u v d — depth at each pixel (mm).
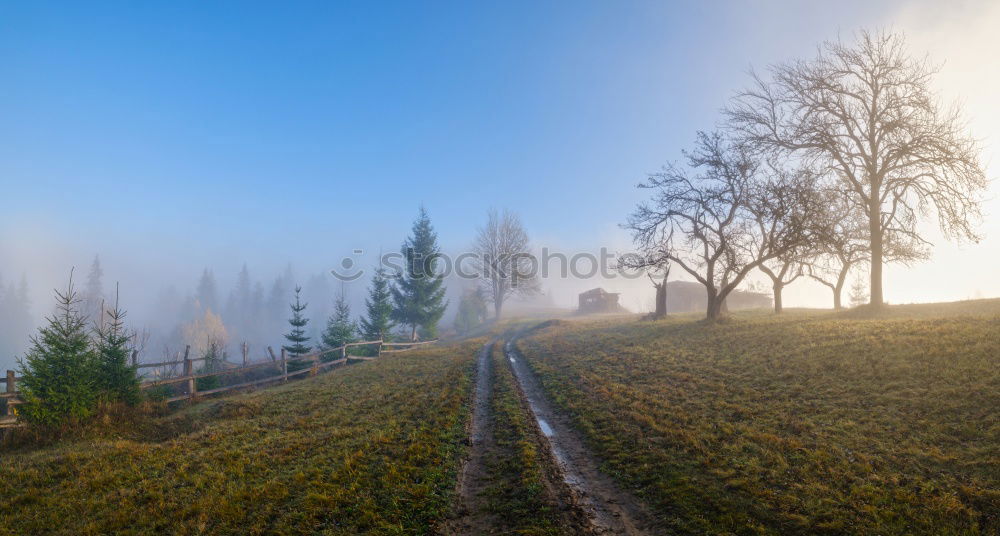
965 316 20484
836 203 35750
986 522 6797
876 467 8781
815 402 12758
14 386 13625
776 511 7570
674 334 28047
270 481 9625
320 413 15688
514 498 8641
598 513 7980
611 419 13211
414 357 30094
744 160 31609
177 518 8242
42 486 9898
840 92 29047
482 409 15633
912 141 26969
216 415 16062
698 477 9047
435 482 9406
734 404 13500
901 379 13297
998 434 9227
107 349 16016
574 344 30625
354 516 8062
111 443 12695
